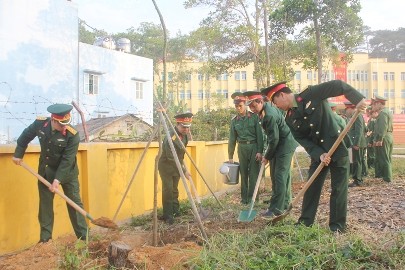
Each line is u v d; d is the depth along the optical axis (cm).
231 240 512
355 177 1060
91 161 716
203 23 2559
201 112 2345
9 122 2172
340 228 557
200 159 1089
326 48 2597
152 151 907
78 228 581
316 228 522
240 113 897
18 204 598
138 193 854
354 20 2420
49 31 2408
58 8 2450
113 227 555
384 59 6238
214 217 734
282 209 724
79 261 443
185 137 750
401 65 6209
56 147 557
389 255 435
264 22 2367
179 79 4378
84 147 705
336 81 538
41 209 569
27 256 496
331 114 562
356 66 6184
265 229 537
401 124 3991
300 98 556
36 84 2334
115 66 3055
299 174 1373
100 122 1797
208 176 1139
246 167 898
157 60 4459
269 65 2342
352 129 1079
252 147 882
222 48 2644
